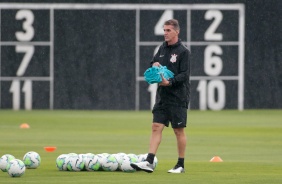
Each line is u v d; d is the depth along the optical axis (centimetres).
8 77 9962
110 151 5334
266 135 6812
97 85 9981
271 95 10056
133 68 9962
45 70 9969
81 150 5366
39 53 9956
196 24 9931
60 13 9925
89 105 9988
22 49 9944
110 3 9912
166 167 4288
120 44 9931
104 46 9944
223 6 9950
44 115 9094
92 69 9962
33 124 7862
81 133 6869
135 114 9388
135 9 9931
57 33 9931
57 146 5653
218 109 10031
